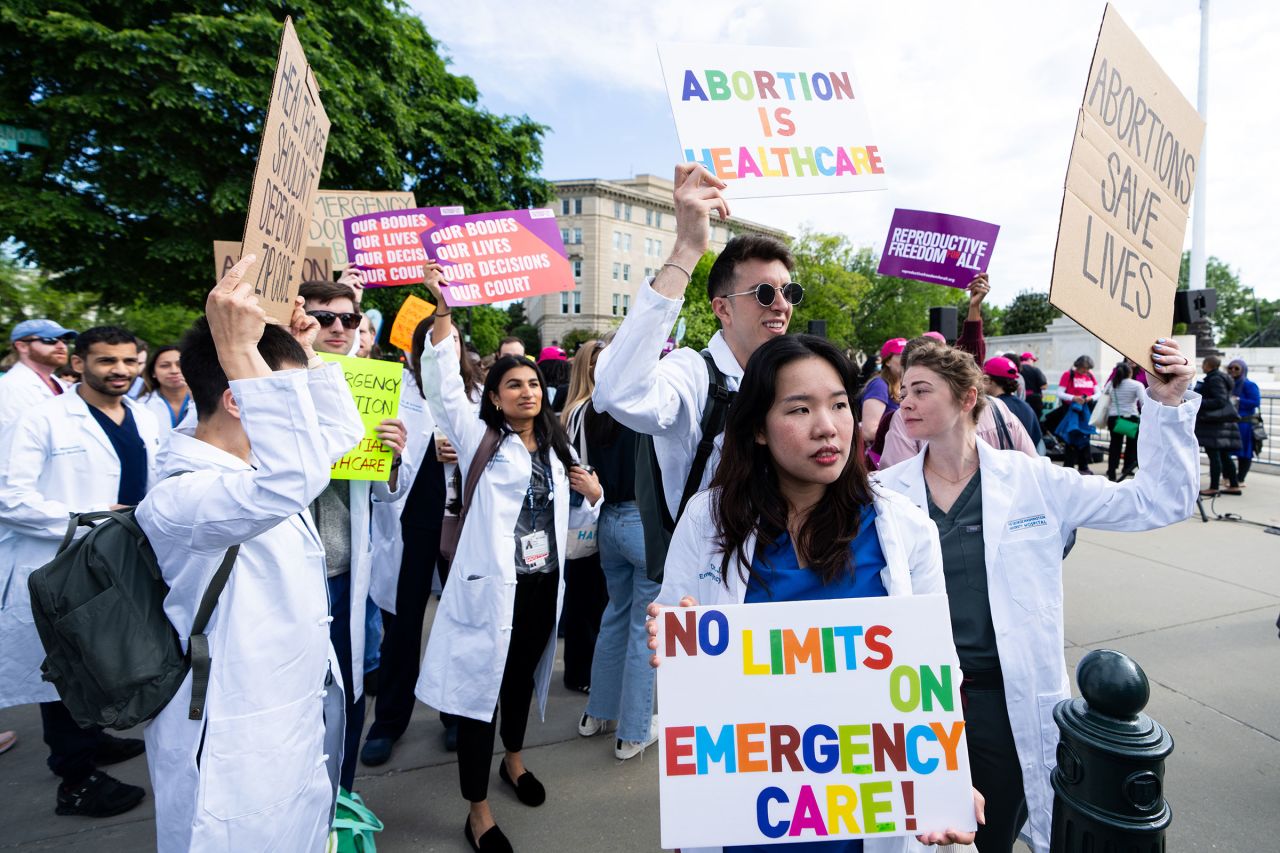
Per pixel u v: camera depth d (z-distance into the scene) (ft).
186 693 5.08
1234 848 8.01
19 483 9.10
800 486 4.82
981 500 6.50
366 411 8.73
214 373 5.45
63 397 10.09
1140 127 6.37
